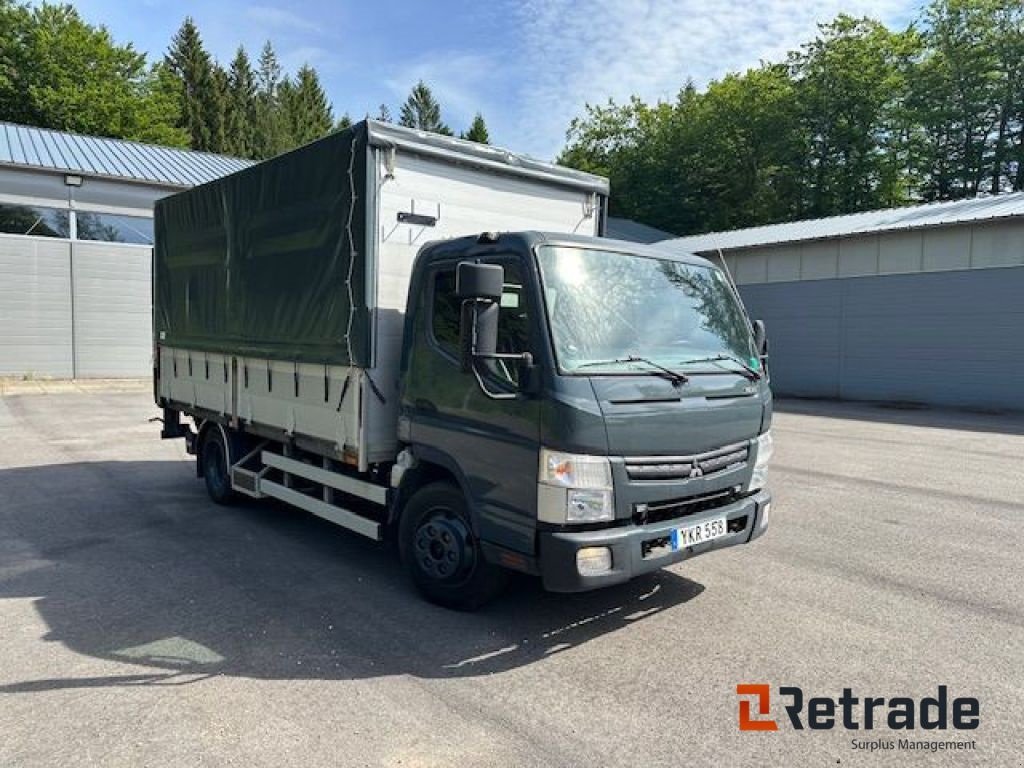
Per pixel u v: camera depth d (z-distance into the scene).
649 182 47.38
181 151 27.00
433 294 4.78
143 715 3.48
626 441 4.04
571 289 4.31
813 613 4.84
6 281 19.95
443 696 3.69
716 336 4.96
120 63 44.69
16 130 23.89
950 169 38.84
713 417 4.45
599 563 3.96
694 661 4.12
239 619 4.70
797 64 41.00
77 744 3.22
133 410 15.79
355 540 6.58
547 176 6.07
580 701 3.66
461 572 4.73
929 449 11.87
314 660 4.10
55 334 20.78
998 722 3.48
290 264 5.93
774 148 41.72
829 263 21.33
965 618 4.77
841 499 8.28
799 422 15.55
